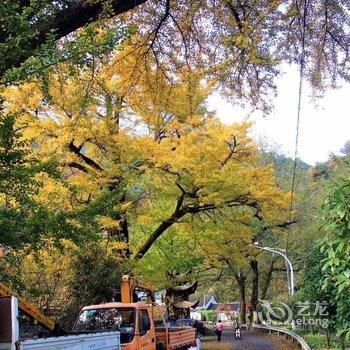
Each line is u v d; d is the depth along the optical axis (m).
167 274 25.80
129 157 18.17
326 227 5.94
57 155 14.55
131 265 18.31
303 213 41.22
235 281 63.56
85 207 10.68
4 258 9.78
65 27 8.77
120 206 16.44
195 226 22.00
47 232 9.30
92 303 15.70
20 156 8.82
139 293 18.70
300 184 42.97
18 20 6.87
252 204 22.53
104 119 17.81
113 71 14.62
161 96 14.52
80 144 18.38
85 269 15.94
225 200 20.91
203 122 19.92
